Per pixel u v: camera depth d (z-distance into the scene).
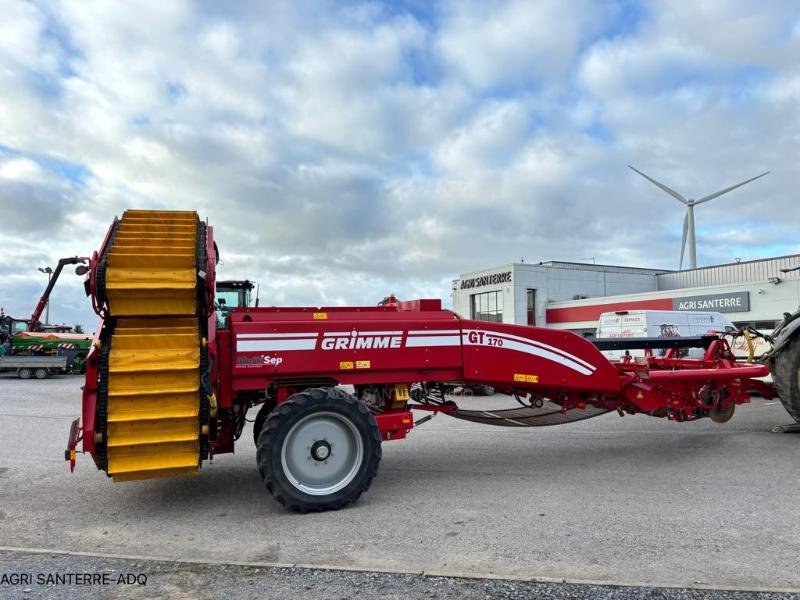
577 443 8.36
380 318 6.08
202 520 5.07
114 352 4.84
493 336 6.34
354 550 4.29
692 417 7.56
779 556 4.06
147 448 4.77
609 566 3.92
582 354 6.74
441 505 5.39
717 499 5.43
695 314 17.70
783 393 8.34
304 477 5.30
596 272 44.75
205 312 5.32
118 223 5.52
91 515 5.26
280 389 5.69
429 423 10.54
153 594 3.57
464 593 3.54
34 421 11.44
